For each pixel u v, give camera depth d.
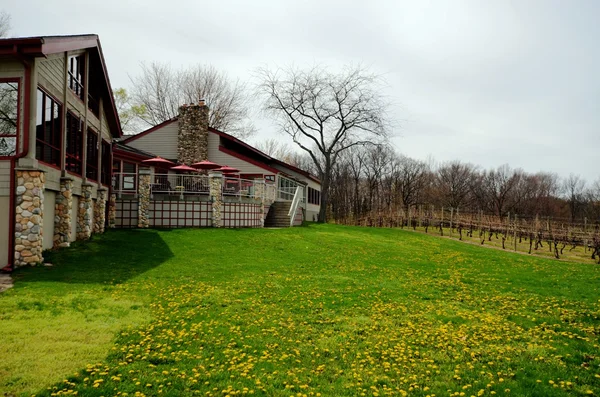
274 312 9.20
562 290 13.34
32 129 11.58
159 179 23.41
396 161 68.56
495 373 6.34
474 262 19.98
